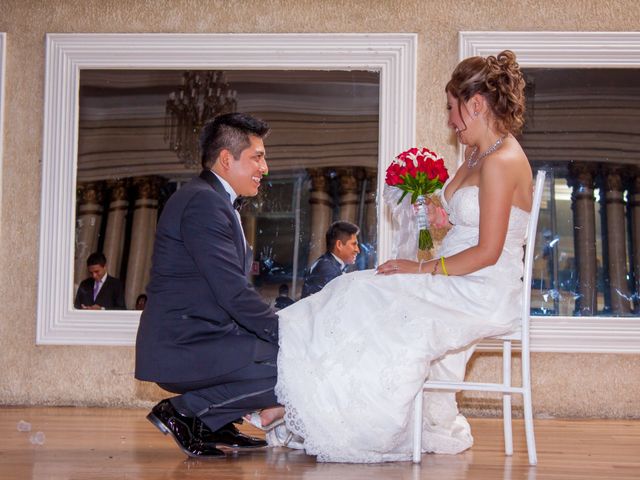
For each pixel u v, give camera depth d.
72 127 5.16
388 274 3.27
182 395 3.20
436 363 3.40
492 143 3.29
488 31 5.06
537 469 3.08
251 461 3.13
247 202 5.09
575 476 2.94
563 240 5.03
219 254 3.06
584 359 4.99
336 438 3.05
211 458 3.17
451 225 3.59
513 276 3.28
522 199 3.27
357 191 5.08
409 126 5.05
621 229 5.01
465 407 5.01
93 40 5.16
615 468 3.14
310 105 5.13
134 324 5.09
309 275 5.05
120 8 5.21
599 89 5.05
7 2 5.23
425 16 5.11
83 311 5.12
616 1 5.06
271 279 5.07
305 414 3.04
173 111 5.17
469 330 3.14
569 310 5.02
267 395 3.14
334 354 3.06
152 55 5.14
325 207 5.08
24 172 5.21
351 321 3.12
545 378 4.99
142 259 5.14
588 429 4.44
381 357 3.05
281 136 5.12
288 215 5.09
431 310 3.14
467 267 3.17
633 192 5.01
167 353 3.07
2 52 5.20
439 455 3.38
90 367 5.13
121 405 5.11
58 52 5.18
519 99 3.30
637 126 5.03
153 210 5.15
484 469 3.05
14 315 5.18
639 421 4.83
